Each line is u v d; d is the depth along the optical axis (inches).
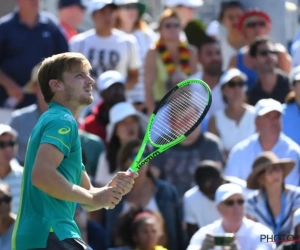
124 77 1409.9
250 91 1337.4
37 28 1352.1
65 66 721.0
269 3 1582.2
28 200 711.1
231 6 1523.1
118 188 721.6
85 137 1211.9
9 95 1331.2
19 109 1333.7
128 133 1199.6
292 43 1592.0
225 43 1519.4
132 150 1137.4
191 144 1192.2
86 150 1205.7
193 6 1569.9
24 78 1344.7
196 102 849.5
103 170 1187.3
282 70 1411.2
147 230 1009.5
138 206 1062.4
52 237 701.3
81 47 1400.1
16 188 1133.1
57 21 1470.2
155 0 1776.6
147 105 1374.3
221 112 1283.2
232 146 1269.7
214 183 1099.9
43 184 691.4
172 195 1111.0
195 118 820.6
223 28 1525.6
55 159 695.1
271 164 1058.1
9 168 1135.0
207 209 1099.3
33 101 1330.0
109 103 1267.2
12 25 1343.5
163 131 806.5
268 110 1179.3
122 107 1209.4
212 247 919.0
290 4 1686.8
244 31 1497.3
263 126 1184.2
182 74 1368.1
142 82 1429.6
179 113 823.1
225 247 912.9
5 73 1339.8
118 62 1397.6
